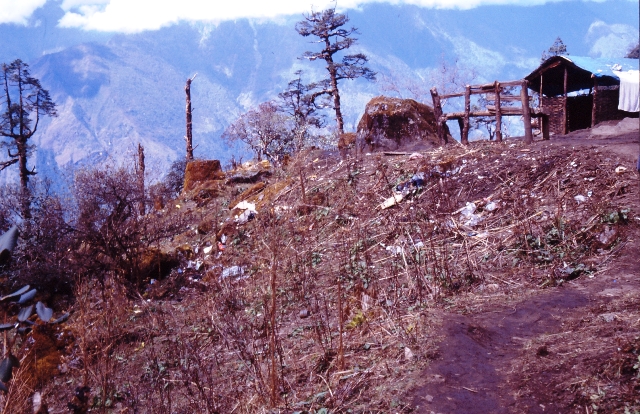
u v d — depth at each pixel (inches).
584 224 346.0
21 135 2074.3
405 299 299.4
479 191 463.5
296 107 1891.0
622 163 437.7
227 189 816.9
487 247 354.9
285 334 302.4
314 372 242.2
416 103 714.2
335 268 394.6
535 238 346.0
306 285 368.8
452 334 231.6
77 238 503.8
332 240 456.4
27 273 472.7
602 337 204.4
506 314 254.7
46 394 304.7
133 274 509.4
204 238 621.3
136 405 278.8
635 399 161.0
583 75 1132.5
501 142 603.8
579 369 183.8
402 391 195.8
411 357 218.7
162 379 292.0
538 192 433.1
